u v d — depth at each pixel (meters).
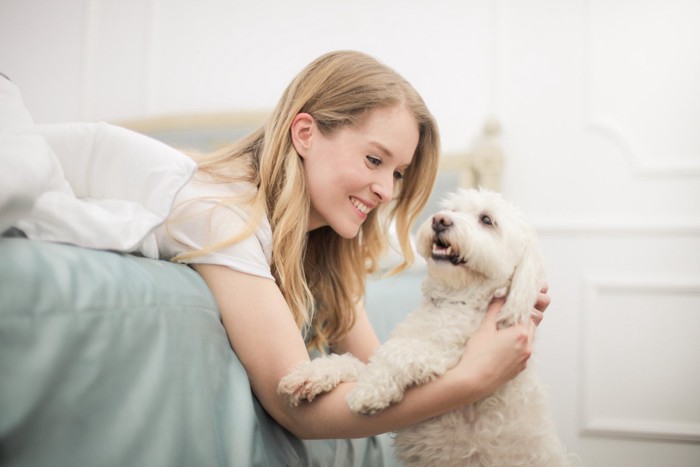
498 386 0.97
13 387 0.56
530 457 1.04
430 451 1.05
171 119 2.80
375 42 2.84
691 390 2.48
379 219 1.45
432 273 1.16
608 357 2.55
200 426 0.80
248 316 0.96
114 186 0.92
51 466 0.59
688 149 2.56
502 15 2.73
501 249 1.10
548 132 2.67
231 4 2.95
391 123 1.16
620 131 2.61
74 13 3.03
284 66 2.90
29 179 0.66
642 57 2.62
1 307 0.57
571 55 2.68
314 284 1.37
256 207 1.07
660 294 2.54
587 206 2.62
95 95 3.00
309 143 1.17
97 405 0.66
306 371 0.94
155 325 0.77
